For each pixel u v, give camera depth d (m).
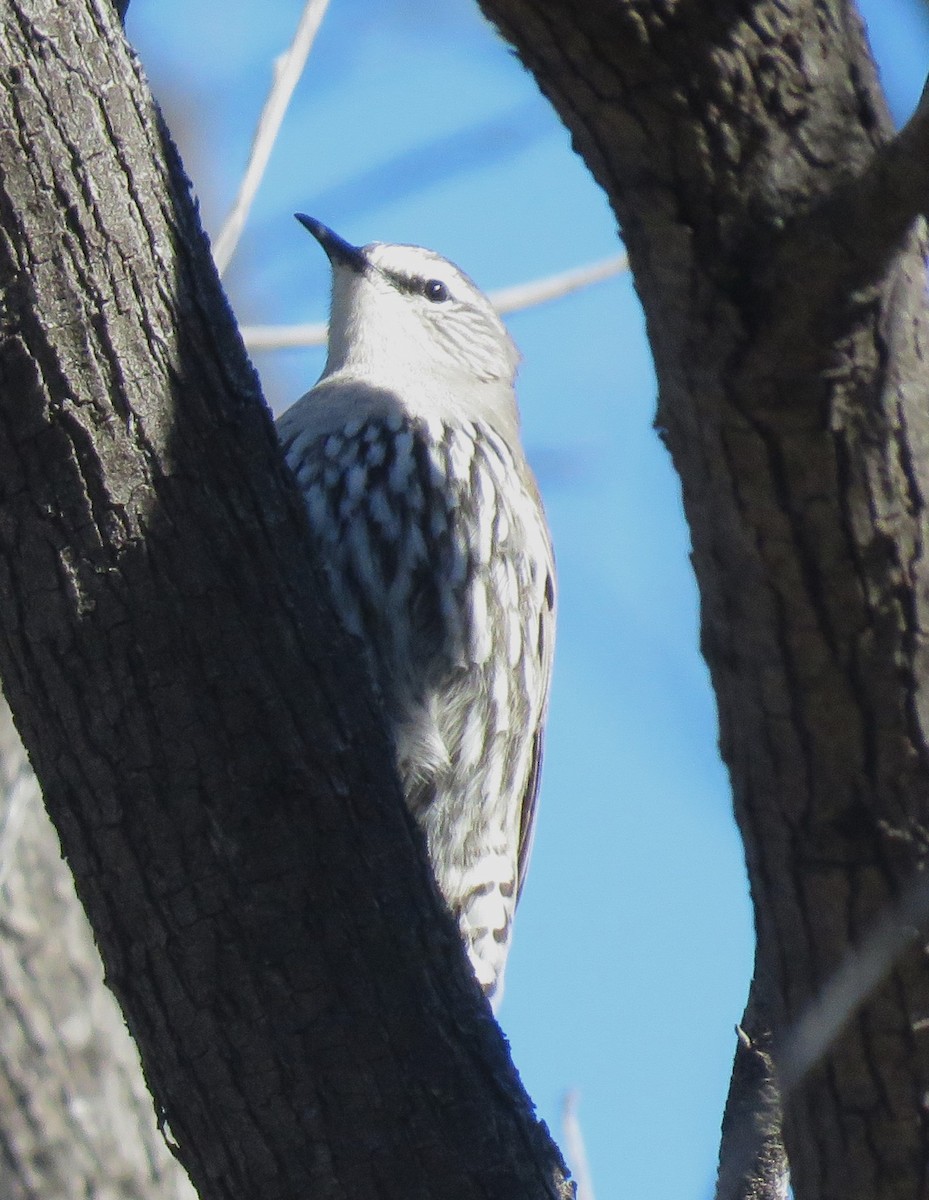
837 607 5.76
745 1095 8.29
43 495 6.93
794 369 5.50
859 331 5.49
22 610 6.99
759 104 5.37
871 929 6.01
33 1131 11.45
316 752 7.14
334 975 7.04
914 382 5.69
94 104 6.98
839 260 5.37
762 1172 8.15
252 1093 7.01
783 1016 6.28
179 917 6.98
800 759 5.96
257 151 10.06
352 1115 7.02
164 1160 11.70
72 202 6.90
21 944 11.77
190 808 6.97
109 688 6.95
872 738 5.88
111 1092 11.70
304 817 7.08
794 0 5.39
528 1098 7.43
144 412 6.99
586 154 5.56
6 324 6.85
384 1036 7.07
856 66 5.49
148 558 6.97
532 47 5.35
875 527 5.68
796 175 5.41
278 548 7.25
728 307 5.48
